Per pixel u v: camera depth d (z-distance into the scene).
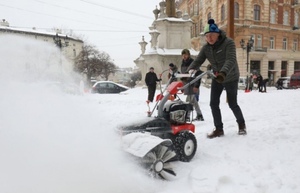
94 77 49.38
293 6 41.94
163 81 18.19
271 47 40.91
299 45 43.88
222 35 3.83
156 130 3.08
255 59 39.19
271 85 40.72
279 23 41.03
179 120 3.37
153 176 2.57
